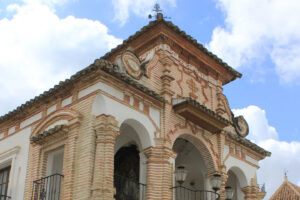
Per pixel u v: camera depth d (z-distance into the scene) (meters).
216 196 16.12
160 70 17.06
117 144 17.00
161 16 17.41
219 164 17.84
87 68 13.99
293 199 25.88
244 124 21.33
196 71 19.02
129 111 14.69
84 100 14.29
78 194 12.88
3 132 18.27
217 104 19.50
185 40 18.22
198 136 17.38
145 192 14.73
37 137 15.22
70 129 14.19
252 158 20.53
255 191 19.69
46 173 15.09
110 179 12.93
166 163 15.13
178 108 16.38
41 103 16.30
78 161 13.47
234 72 20.45
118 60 15.34
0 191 16.94
